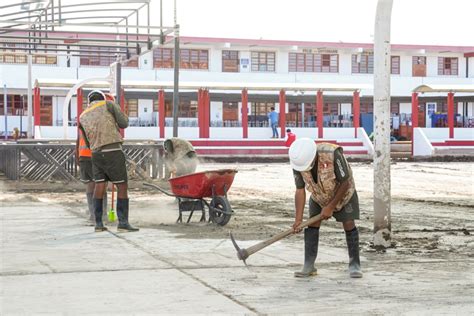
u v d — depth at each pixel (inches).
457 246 451.8
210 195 546.9
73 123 2003.0
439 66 2736.2
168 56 2447.1
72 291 307.9
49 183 896.3
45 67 2269.9
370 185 1059.9
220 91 2313.0
